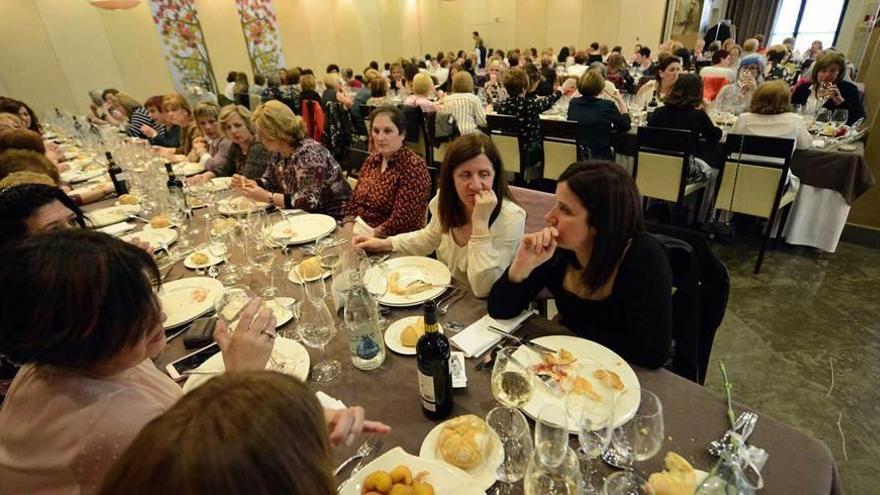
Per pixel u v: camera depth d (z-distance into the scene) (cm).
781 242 310
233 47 854
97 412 61
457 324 115
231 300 122
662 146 285
